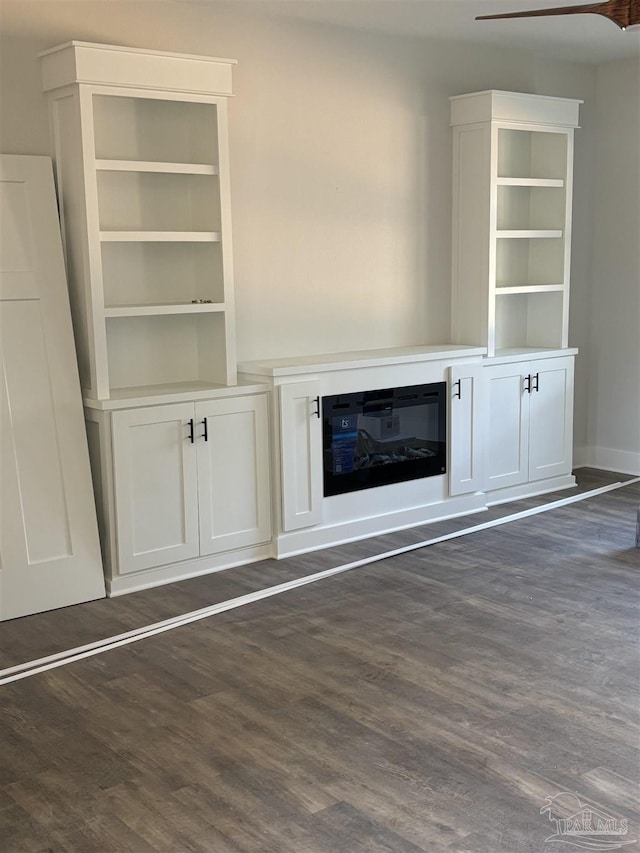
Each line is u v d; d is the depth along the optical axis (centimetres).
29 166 428
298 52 516
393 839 256
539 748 303
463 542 523
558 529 545
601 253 677
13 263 421
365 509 533
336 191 542
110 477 438
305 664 369
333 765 295
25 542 423
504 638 390
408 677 356
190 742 311
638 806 270
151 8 463
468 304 591
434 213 588
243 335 515
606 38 574
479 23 526
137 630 404
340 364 505
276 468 491
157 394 449
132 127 464
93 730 320
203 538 472
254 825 264
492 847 252
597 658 370
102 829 263
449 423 563
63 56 417
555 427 629
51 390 429
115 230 465
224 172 463
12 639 399
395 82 558
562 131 600
